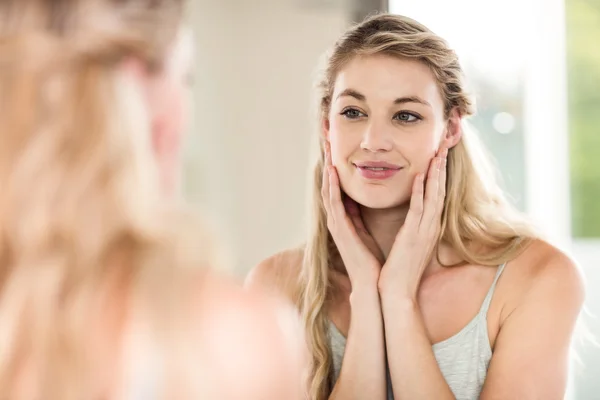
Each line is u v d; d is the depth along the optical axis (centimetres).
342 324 121
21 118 44
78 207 43
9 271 45
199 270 48
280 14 257
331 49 120
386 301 113
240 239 262
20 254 44
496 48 217
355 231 117
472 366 113
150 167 47
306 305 122
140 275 45
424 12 215
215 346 47
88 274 44
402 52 110
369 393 113
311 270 123
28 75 45
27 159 43
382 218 121
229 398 47
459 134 118
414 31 112
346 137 113
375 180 112
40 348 44
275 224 263
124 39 46
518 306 112
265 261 134
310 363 120
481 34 216
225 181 262
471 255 117
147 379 45
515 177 222
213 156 260
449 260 119
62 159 43
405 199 113
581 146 219
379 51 110
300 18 255
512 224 122
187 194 254
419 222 113
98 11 47
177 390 45
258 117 262
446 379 114
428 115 111
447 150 118
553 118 219
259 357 49
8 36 46
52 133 44
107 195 43
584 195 219
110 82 45
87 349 44
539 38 217
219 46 258
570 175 220
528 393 107
